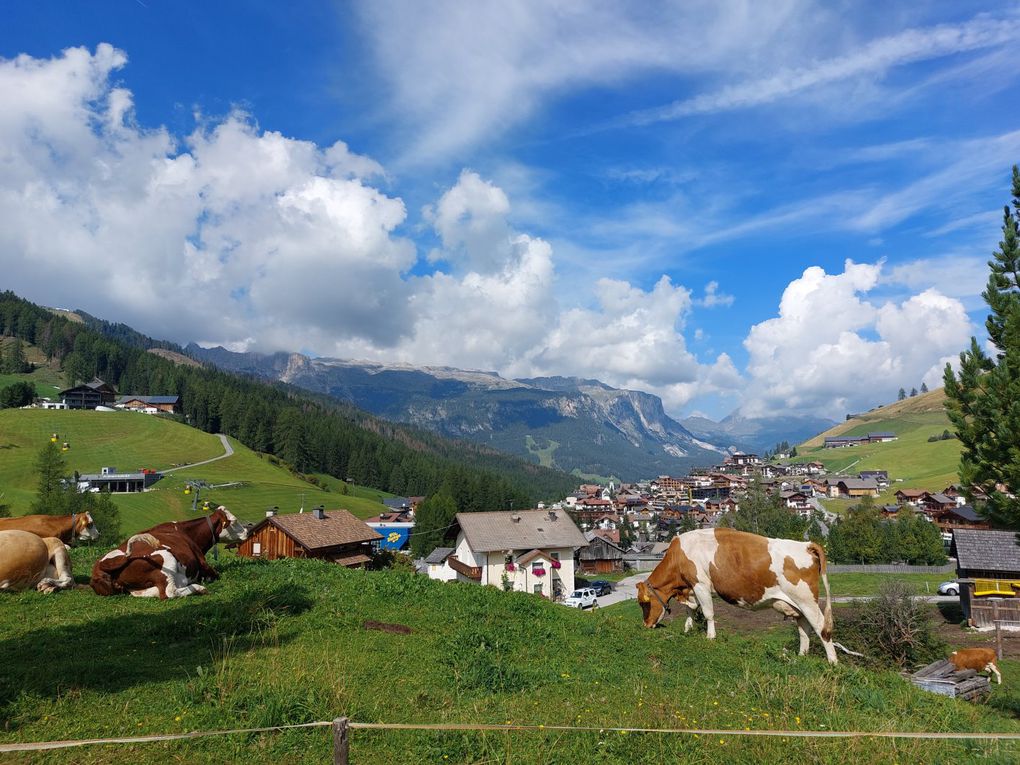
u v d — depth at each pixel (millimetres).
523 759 7383
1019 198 19828
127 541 15344
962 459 19891
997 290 19656
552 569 63656
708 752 7852
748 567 14195
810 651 18797
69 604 13414
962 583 45094
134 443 155125
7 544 13789
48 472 86250
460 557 67125
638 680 11062
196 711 7941
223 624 12336
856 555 86250
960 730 9891
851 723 9250
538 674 11094
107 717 7746
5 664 9586
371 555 50625
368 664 10961
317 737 7629
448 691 9938
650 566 112062
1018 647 34438
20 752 6707
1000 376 18500
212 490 123688
